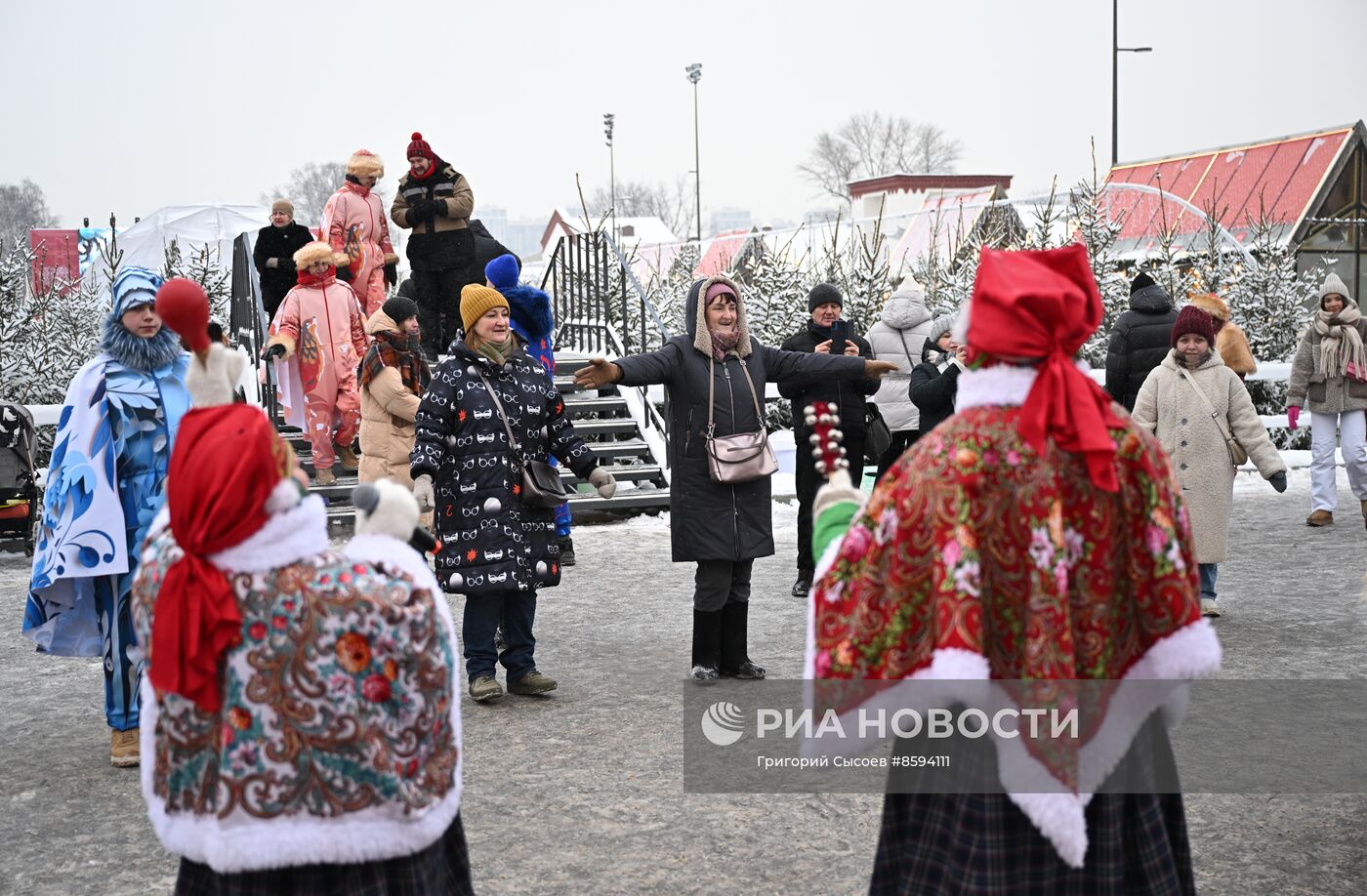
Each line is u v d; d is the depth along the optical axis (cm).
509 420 584
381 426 826
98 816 464
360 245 1134
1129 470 272
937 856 277
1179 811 288
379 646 266
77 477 491
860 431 802
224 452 261
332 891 272
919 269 1977
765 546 611
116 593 507
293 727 263
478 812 457
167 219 2456
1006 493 268
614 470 1159
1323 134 2475
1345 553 934
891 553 272
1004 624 269
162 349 509
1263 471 731
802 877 397
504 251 1298
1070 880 270
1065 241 1841
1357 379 1028
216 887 275
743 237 2789
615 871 404
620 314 1638
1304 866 400
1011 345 271
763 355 633
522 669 607
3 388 1391
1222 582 848
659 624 753
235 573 264
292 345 1029
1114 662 274
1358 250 2423
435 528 591
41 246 1716
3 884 404
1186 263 1831
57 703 620
